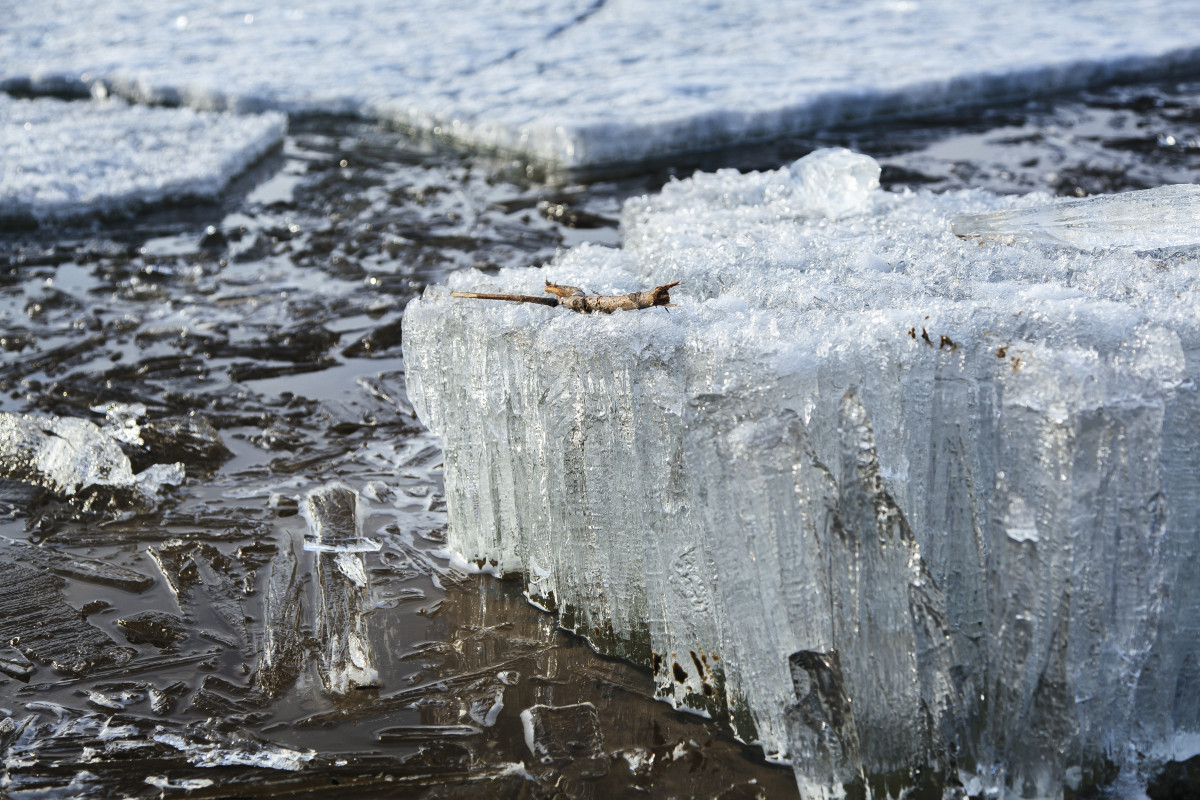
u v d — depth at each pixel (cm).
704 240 312
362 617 263
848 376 206
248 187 693
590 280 269
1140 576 191
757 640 205
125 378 415
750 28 1103
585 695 232
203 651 254
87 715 232
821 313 220
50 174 652
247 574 284
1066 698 189
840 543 195
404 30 1135
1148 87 892
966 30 1065
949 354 204
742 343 207
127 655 253
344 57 1008
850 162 363
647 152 741
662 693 230
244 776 213
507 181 693
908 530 195
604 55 992
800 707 198
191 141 747
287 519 312
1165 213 266
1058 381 185
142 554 296
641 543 230
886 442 209
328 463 347
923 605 196
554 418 237
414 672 242
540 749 216
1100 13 1138
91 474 335
